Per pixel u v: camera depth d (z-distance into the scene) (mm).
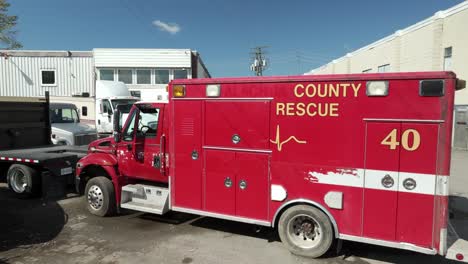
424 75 3805
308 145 4406
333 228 4402
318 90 4316
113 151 6324
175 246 5008
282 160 4566
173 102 5289
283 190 4582
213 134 5012
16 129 9094
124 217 6316
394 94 3953
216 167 5023
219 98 4930
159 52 24078
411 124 3893
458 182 9070
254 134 4723
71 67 24391
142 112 5973
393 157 3992
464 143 15695
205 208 5160
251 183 4793
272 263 4461
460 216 6266
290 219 4602
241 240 5238
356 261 4531
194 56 25094
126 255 4699
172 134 5340
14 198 7637
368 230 4168
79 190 6629
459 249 3820
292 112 4473
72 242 5160
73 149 9016
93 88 24453
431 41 18109
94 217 6316
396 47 21750
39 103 9844
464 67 16031
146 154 5926
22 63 24141
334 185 4297
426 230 3904
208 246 5008
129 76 24328
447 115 3742
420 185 3895
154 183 6223
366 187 4141
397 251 4848
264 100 4633
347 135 4195
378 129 4043
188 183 5270
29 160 7414
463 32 16031
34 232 5570
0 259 4586
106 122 17312
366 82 4070
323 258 4602
